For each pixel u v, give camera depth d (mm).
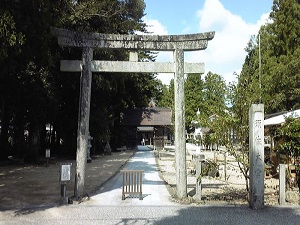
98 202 8586
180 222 6699
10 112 20219
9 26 7562
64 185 8398
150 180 12852
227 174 15008
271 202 8766
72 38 8914
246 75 9844
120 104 33812
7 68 10250
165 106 52312
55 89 18328
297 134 9188
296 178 10531
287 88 19094
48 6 9133
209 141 9508
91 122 24531
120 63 9070
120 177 13664
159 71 9125
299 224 6598
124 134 40875
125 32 22047
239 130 9055
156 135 44000
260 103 9039
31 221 6719
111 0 18938
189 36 9031
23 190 10320
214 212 7562
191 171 15523
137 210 7723
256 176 8008
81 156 8797
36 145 19547
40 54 10148
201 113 10727
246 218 7039
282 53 27531
